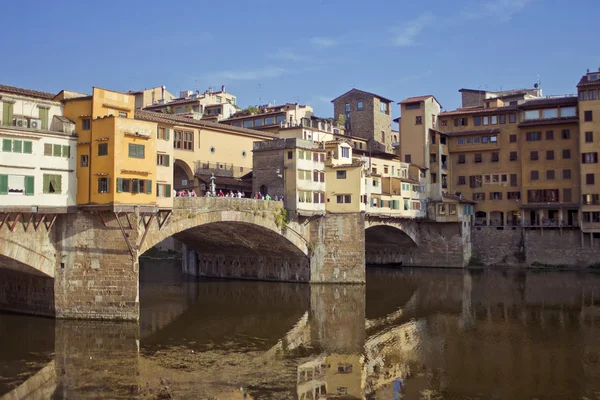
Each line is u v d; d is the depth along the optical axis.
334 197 75.00
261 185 72.44
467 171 104.56
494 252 98.31
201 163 75.62
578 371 37.31
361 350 42.59
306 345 43.94
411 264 100.62
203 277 82.06
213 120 107.25
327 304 61.81
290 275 76.25
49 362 37.66
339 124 110.69
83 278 48.16
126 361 38.19
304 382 34.94
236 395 32.34
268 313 56.50
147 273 86.38
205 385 33.91
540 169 96.50
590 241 91.50
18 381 34.09
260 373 36.56
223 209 60.38
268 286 73.19
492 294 68.81
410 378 35.97
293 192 69.88
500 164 101.88
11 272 50.31
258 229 66.56
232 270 80.69
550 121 95.38
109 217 47.81
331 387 34.16
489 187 102.50
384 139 115.88
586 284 75.94
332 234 74.88
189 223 56.75
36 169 45.88
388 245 102.56
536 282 78.38
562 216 95.00
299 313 56.78
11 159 44.44
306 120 96.19
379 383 34.97
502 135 101.88
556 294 68.31
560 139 95.50
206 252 82.31
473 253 99.81
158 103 124.00
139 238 50.84
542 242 94.81
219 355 40.47
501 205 101.25
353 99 115.25
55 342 42.19
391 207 90.00
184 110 117.62
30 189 45.50
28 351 39.94
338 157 77.12
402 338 46.41
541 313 56.78
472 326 50.97
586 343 44.53
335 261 74.75
